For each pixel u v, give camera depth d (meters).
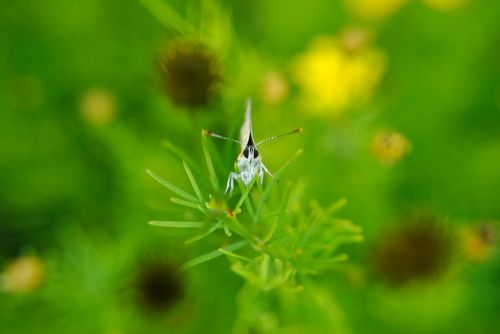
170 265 0.26
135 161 0.28
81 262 0.27
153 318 0.26
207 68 0.24
